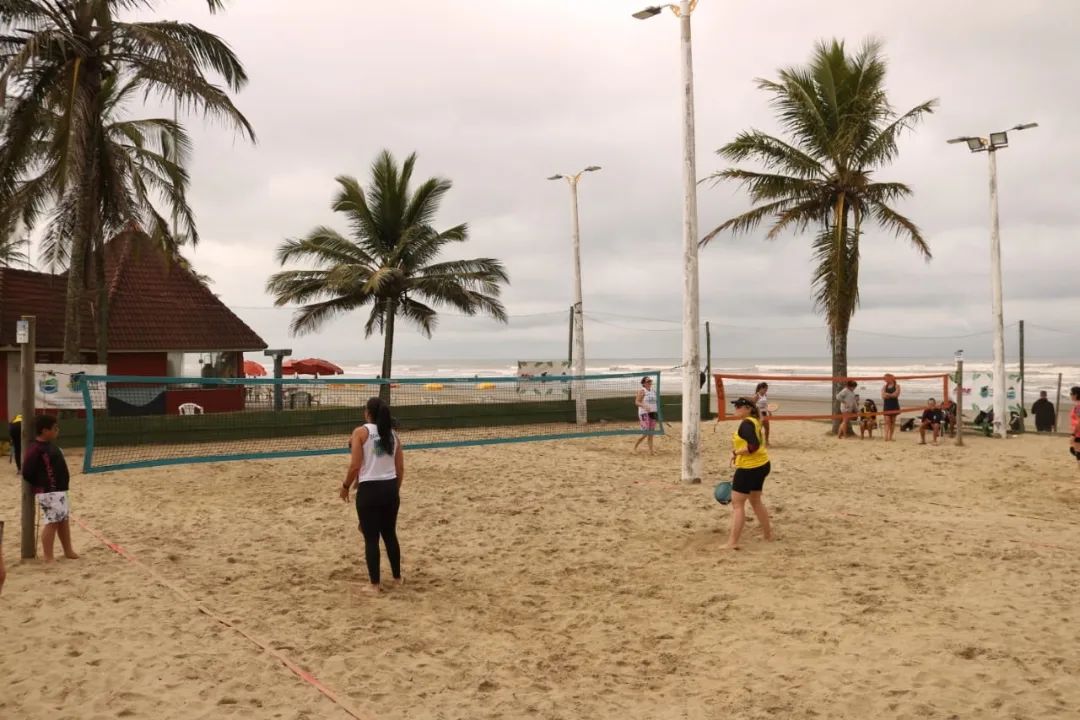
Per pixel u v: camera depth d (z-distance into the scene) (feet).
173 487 39.81
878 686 16.14
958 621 19.72
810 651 18.11
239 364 84.17
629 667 17.52
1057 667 16.84
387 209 84.94
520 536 29.40
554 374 81.05
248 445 58.80
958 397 59.31
